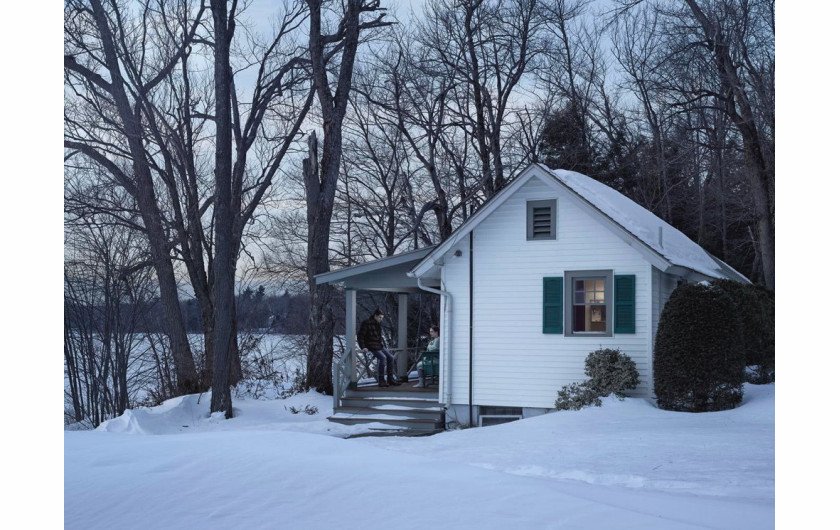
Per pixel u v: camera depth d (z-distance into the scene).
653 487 9.49
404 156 39.88
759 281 36.66
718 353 17.84
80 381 34.47
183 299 41.59
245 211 31.81
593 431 15.79
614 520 7.22
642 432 14.98
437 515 7.58
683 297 18.30
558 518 7.34
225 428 21.78
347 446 11.41
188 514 8.10
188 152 31.00
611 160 40.12
